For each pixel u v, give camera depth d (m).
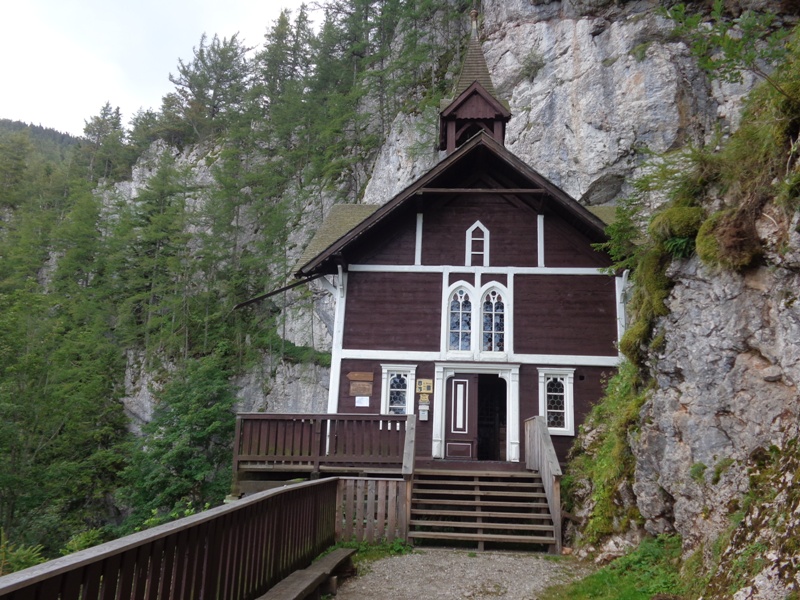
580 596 7.73
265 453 13.51
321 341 37.44
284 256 41.75
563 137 32.78
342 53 54.34
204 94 65.00
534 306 16.97
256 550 6.18
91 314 43.38
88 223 50.72
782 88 7.22
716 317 7.96
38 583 2.93
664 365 8.73
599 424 13.96
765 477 6.53
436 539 11.22
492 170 18.30
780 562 4.98
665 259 9.32
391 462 13.25
